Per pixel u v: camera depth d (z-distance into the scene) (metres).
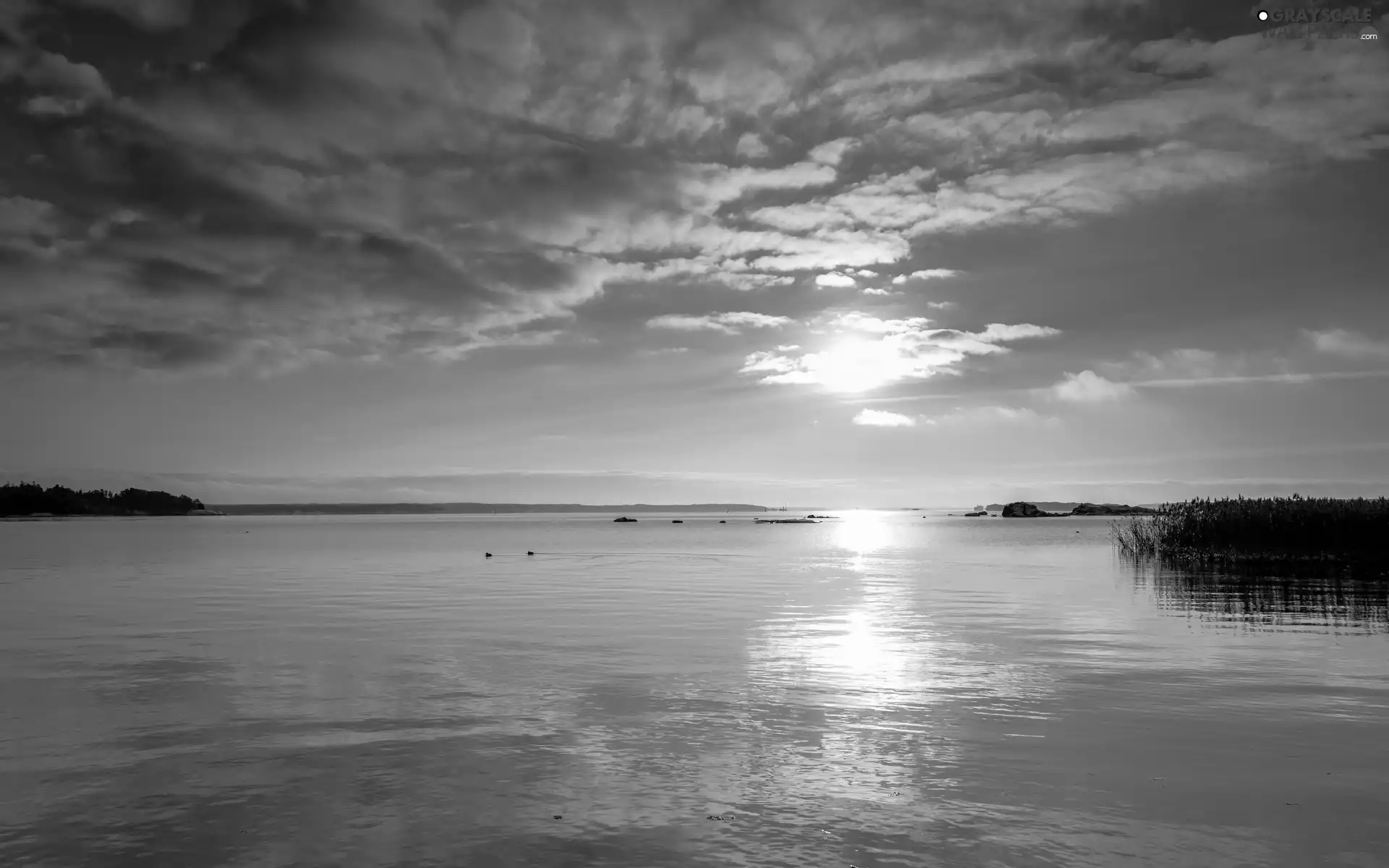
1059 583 41.03
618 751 12.59
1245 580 39.91
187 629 25.81
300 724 14.18
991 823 9.76
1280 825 9.68
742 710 15.08
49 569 56.75
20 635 24.62
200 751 12.68
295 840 9.37
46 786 11.16
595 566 60.38
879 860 8.80
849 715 14.63
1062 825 9.68
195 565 60.94
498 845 9.20
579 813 10.11
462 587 41.25
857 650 21.41
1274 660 19.77
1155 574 44.91
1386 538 45.34
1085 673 18.20
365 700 15.91
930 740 13.09
